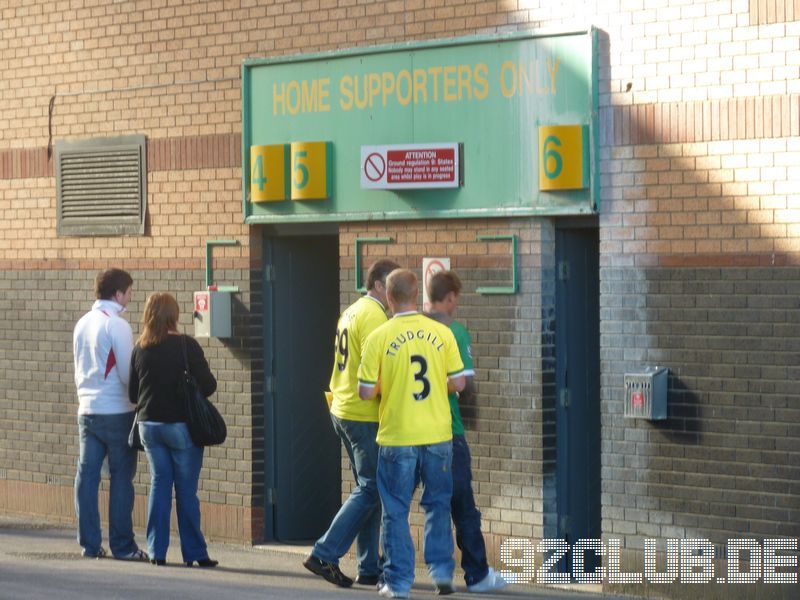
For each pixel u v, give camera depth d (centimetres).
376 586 2398
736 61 2331
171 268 3116
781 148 2289
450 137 2666
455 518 2378
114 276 2717
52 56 3325
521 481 2612
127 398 2695
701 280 2373
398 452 2227
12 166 3416
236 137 2986
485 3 2622
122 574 2492
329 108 2831
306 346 3088
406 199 2728
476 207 2636
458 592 2370
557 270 2598
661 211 2416
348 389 2350
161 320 2572
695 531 2386
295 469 3077
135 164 3169
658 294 2422
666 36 2406
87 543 2742
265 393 3031
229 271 3017
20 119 3400
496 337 2638
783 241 2289
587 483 2638
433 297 2325
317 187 2822
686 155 2388
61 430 3344
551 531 2597
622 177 2461
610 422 2480
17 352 3419
